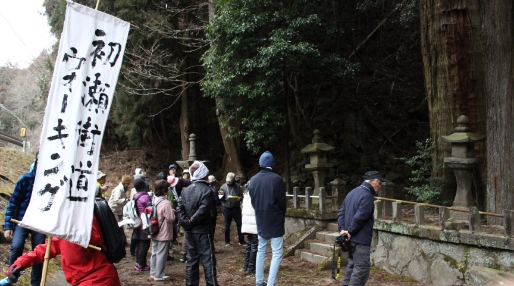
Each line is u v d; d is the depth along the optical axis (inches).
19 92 1210.0
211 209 210.8
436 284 235.0
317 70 432.8
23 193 181.8
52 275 235.6
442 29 360.8
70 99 147.9
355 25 649.0
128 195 607.8
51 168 141.2
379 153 557.6
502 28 254.2
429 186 354.0
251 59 422.9
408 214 317.4
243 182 593.9
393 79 651.5
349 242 186.5
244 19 421.1
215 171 698.8
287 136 469.4
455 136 270.7
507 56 254.5
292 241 341.1
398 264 262.1
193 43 543.5
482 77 355.3
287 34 408.8
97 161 149.3
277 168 601.9
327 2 487.8
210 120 692.1
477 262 217.3
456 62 356.2
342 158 556.7
